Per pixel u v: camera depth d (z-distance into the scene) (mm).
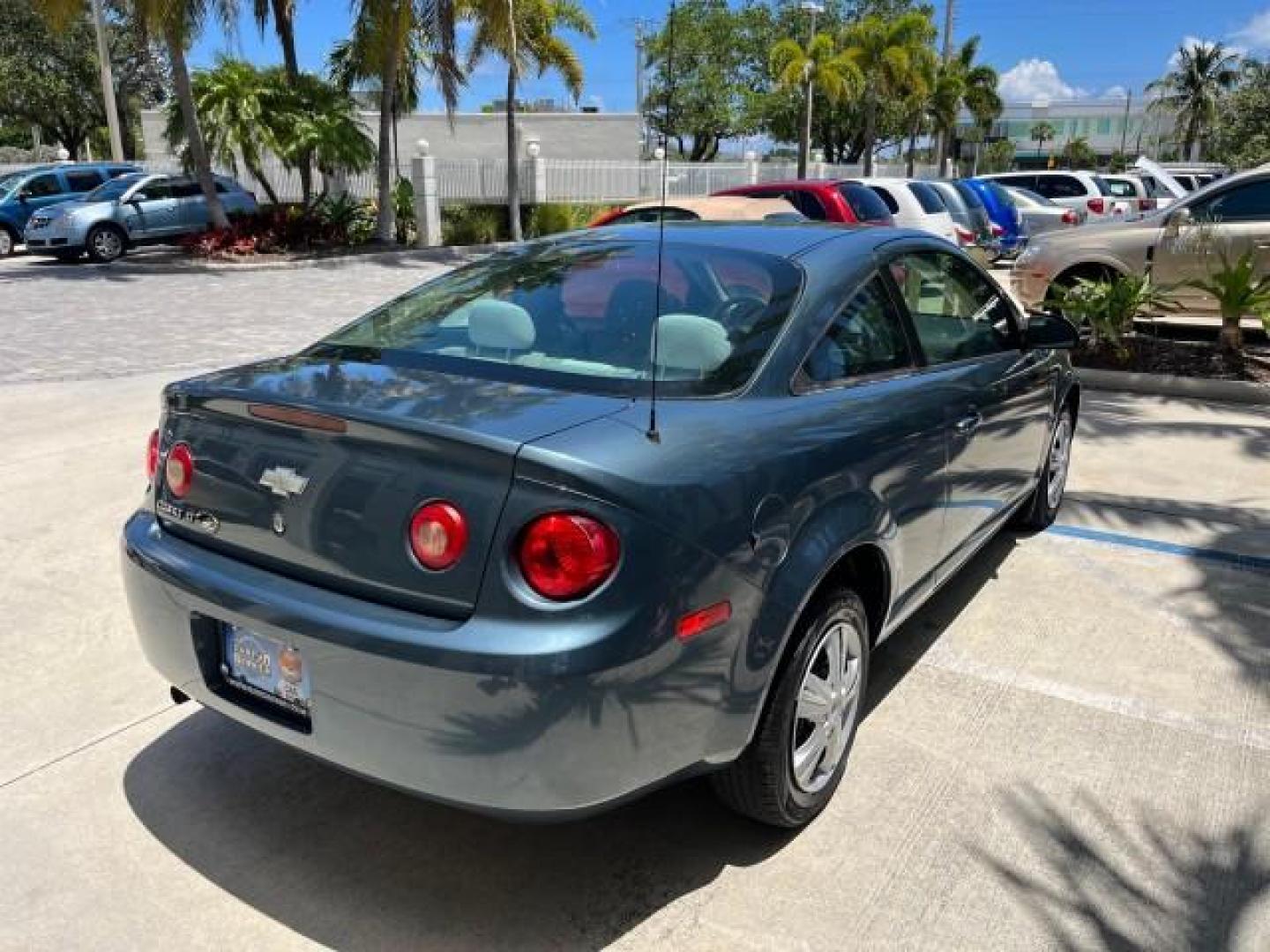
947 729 3477
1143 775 3215
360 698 2322
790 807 2852
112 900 2650
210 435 2715
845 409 2963
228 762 3271
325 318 12805
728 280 3156
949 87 45219
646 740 2287
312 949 2498
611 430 2383
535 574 2184
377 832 2945
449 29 19844
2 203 21156
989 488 4051
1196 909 2635
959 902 2660
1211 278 8922
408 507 2309
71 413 7500
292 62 21281
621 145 32469
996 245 17781
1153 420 7633
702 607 2338
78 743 3359
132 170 23016
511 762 2189
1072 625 4277
